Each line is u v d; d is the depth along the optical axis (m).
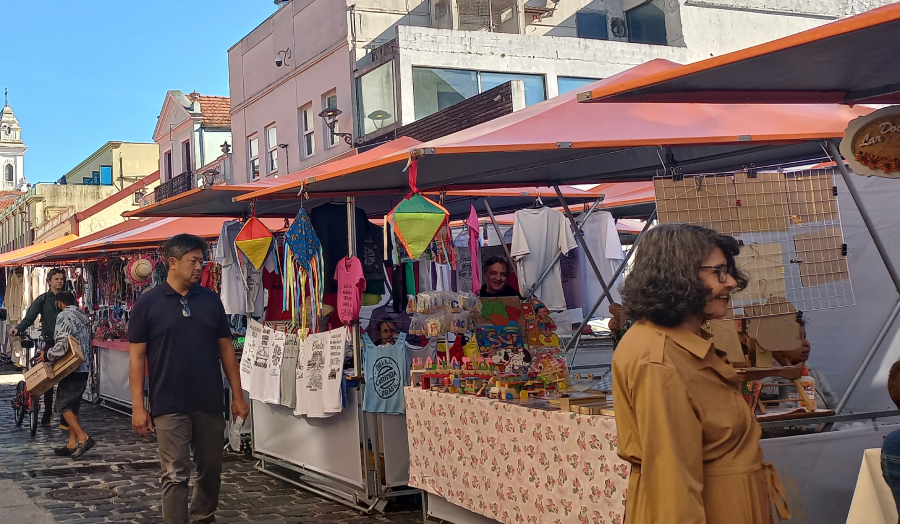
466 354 5.70
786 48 2.81
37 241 40.72
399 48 17.70
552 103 5.45
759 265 4.05
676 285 2.29
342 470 6.49
